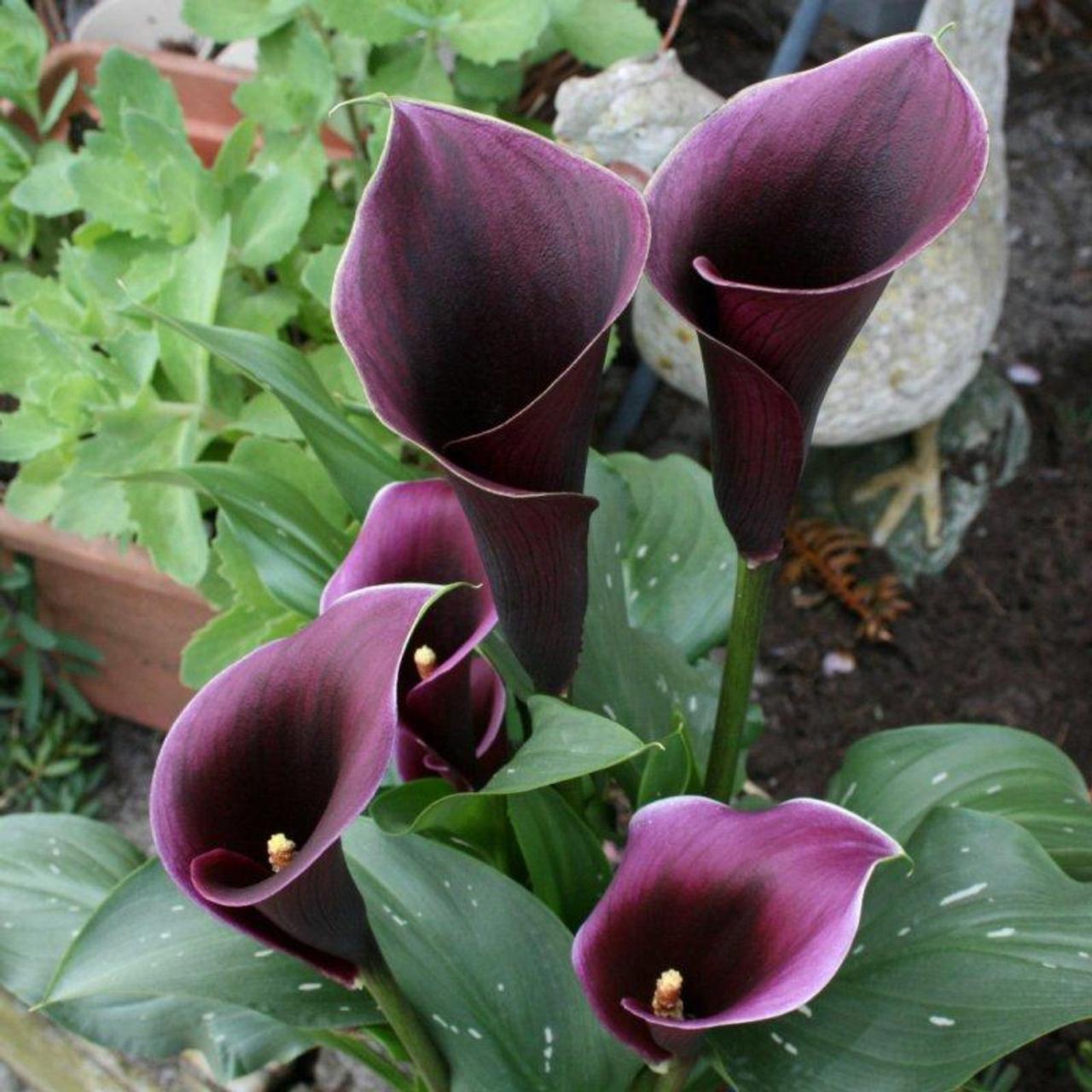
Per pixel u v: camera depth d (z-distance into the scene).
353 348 0.42
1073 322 1.28
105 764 1.00
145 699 0.95
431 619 0.54
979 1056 0.51
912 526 1.12
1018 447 1.17
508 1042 0.55
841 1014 0.53
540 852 0.57
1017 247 1.33
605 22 0.92
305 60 0.88
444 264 0.44
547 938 0.56
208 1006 0.62
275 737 0.45
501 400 0.46
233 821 0.45
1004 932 0.53
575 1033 0.55
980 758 0.63
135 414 0.76
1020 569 1.12
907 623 1.09
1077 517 1.15
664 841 0.47
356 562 0.54
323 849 0.42
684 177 0.45
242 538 0.62
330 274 0.77
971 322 0.98
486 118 0.43
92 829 0.67
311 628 0.45
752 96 0.45
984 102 0.98
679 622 0.69
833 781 0.66
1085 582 1.11
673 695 0.65
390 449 0.79
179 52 1.14
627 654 0.63
